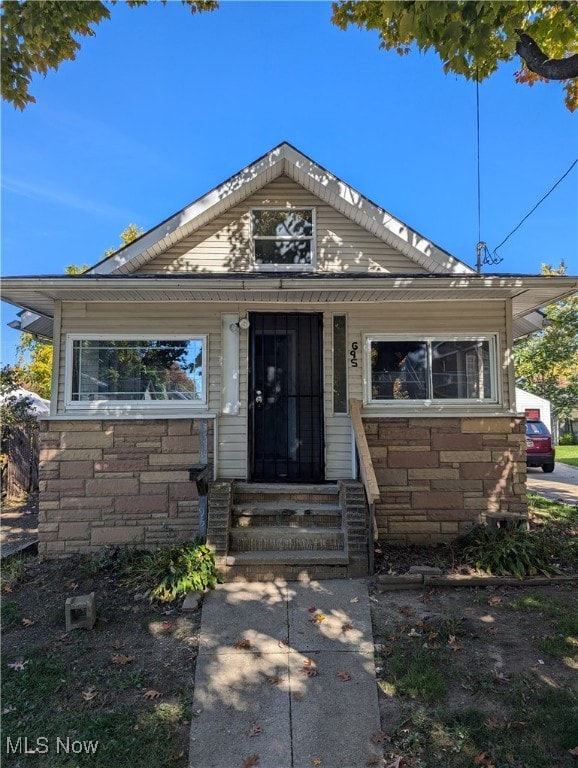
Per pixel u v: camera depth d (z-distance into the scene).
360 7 5.90
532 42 4.29
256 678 3.55
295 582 5.09
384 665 3.68
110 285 5.62
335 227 7.39
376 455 6.48
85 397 6.47
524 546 5.31
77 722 3.09
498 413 6.52
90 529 6.15
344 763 2.80
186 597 4.69
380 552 5.89
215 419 6.49
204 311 6.63
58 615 4.47
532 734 2.91
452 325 6.66
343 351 6.74
